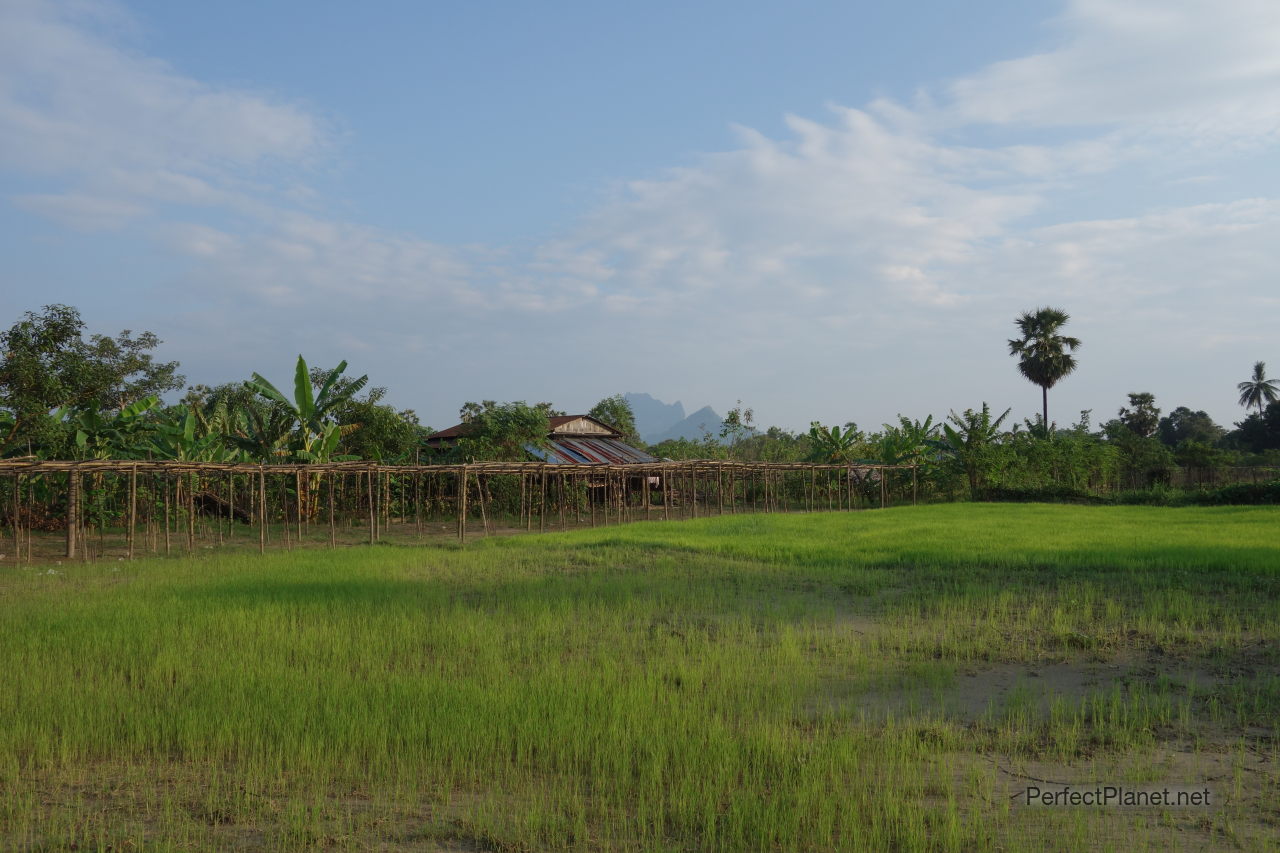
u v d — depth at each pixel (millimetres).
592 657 10680
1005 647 11328
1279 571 16844
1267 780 6691
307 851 5555
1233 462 62625
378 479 32312
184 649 10719
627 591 15594
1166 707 8633
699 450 54531
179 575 17797
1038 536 24375
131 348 36688
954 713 8523
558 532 29766
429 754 7254
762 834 5586
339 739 7328
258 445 33312
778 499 51781
